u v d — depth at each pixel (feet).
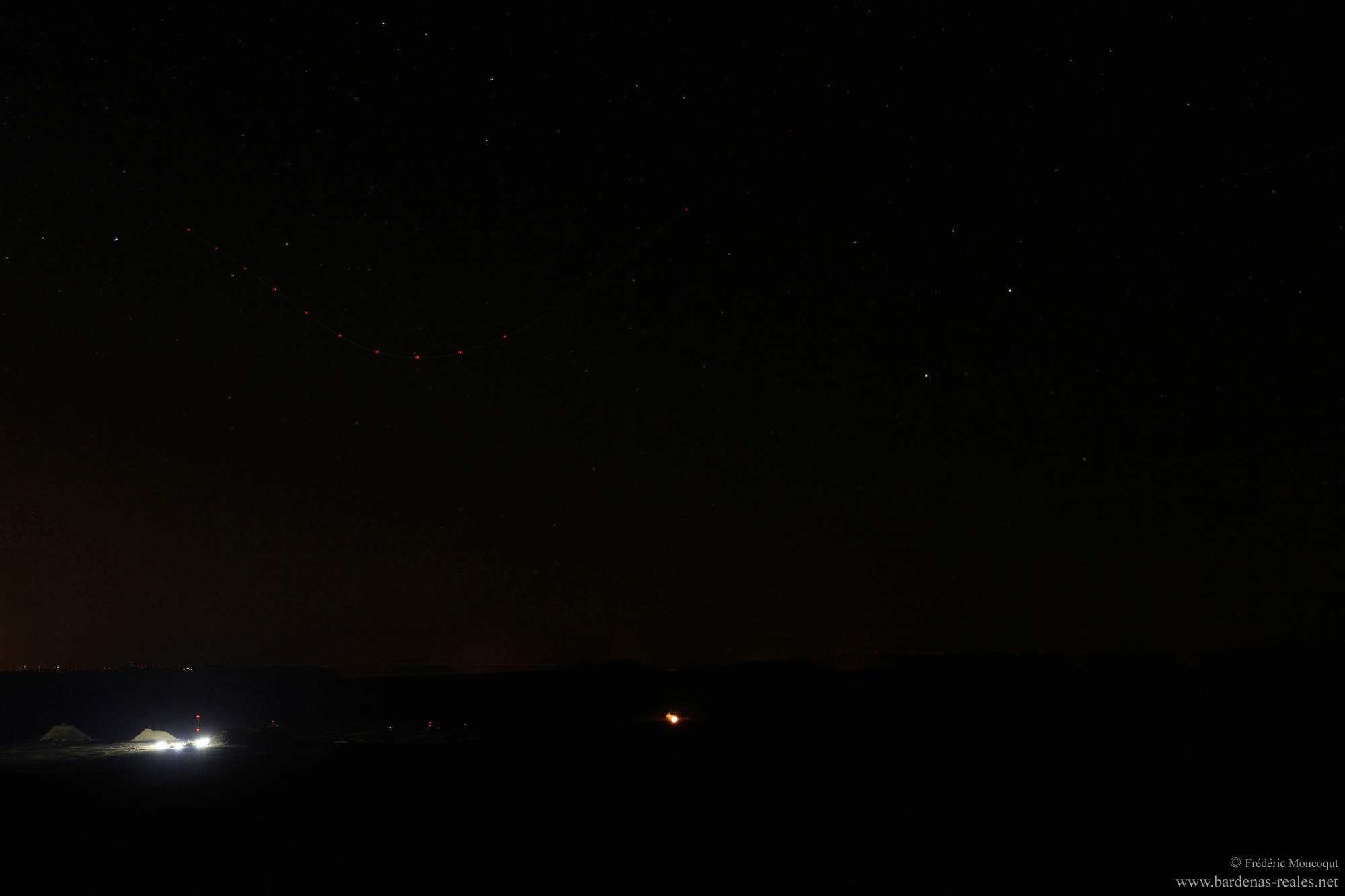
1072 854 10.01
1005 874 9.27
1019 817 11.56
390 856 9.66
